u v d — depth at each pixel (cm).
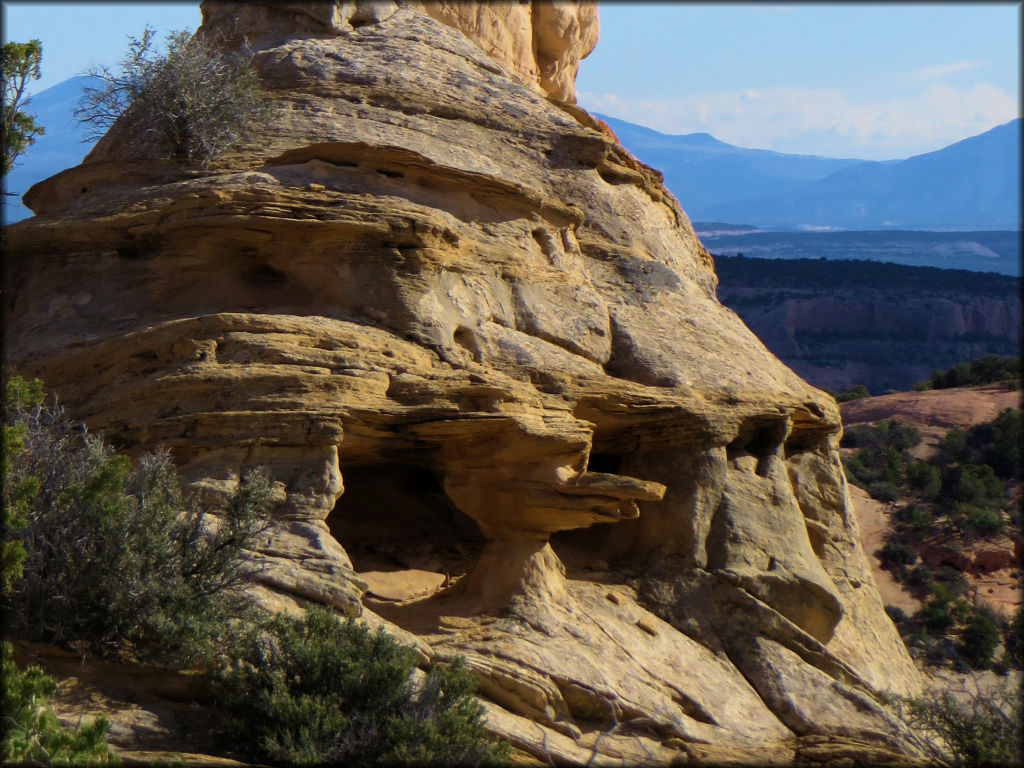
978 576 4050
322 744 997
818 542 1808
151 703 1048
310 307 1482
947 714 1366
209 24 2142
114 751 938
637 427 1633
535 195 1761
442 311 1520
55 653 1053
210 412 1277
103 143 1812
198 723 1036
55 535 1066
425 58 2050
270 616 1136
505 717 1190
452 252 1588
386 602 1407
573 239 1853
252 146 1748
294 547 1212
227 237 1508
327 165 1605
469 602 1391
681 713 1327
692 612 1537
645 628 1455
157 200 1539
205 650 1072
